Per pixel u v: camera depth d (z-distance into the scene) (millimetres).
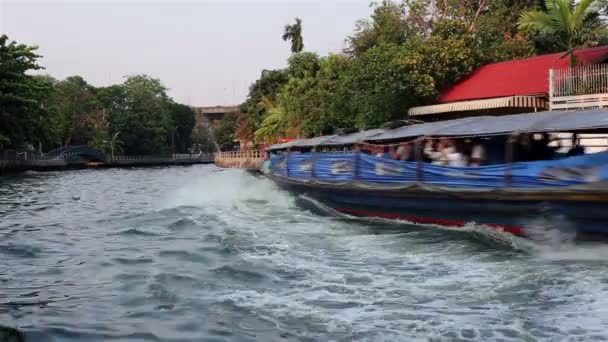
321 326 6090
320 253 9750
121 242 11266
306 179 15688
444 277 8039
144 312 6621
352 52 31062
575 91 16453
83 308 6816
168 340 5762
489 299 6926
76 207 19047
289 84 38656
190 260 9336
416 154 13359
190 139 102062
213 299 7070
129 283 7949
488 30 25312
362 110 22844
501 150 12258
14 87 44906
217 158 66438
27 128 47125
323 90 30969
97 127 73188
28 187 30484
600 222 9172
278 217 14289
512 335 5715
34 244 11156
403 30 28141
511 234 10430
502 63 21734
